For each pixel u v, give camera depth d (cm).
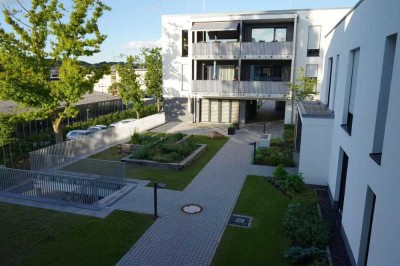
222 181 1424
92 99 3178
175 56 3091
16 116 1727
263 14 2602
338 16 2573
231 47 2650
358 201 788
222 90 2722
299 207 1048
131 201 1196
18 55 1634
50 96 1727
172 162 1623
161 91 3553
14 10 1662
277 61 2755
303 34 2656
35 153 1606
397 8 583
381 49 681
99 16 1769
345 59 1101
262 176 1488
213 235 948
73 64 1722
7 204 1161
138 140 2016
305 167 1357
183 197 1239
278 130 2664
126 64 3184
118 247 880
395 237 520
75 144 1852
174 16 3012
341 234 946
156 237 935
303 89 2211
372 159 678
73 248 872
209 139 2323
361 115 816
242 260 820
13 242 900
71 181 1240
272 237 933
